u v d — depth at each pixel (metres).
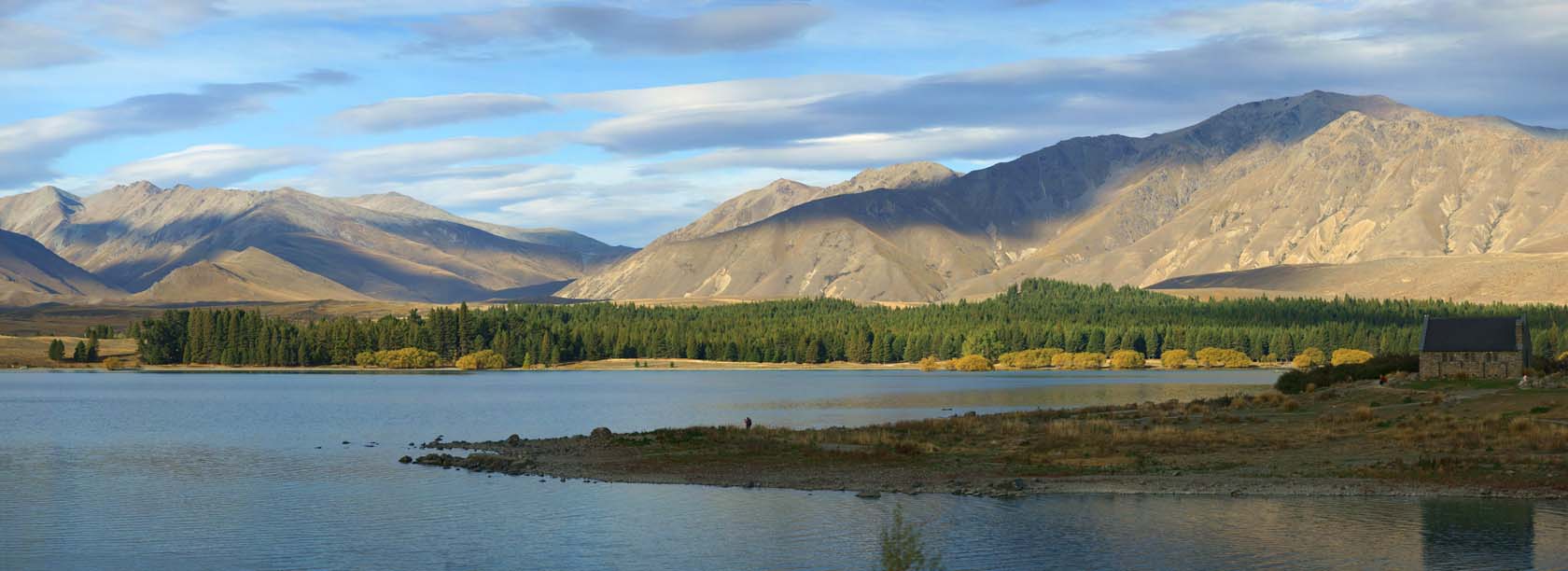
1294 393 145.50
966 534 64.31
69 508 76.56
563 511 73.06
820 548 62.53
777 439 105.19
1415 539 61.09
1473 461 80.81
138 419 157.12
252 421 153.75
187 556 62.38
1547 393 113.19
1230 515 67.88
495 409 183.00
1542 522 64.31
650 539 65.06
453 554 62.28
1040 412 134.25
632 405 195.25
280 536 66.75
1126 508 70.38
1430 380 137.00
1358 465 81.81
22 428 140.00
